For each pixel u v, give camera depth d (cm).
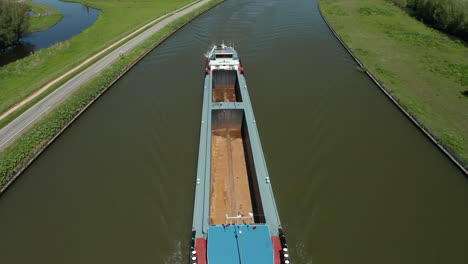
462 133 2706
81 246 1811
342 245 1780
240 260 1416
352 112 3070
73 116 3028
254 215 1970
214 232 1534
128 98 3422
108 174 2325
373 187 2178
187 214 1984
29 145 2573
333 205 2031
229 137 2669
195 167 2359
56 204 2103
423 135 2741
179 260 1714
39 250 1803
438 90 3428
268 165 2359
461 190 2181
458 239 1828
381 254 1734
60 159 2525
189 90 3531
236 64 3447
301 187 2170
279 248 1527
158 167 2369
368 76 3862
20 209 2095
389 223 1914
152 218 1961
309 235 1833
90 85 3522
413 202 2066
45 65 4391
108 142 2691
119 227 1911
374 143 2627
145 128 2853
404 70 3941
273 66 4116
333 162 2402
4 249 1820
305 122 2888
